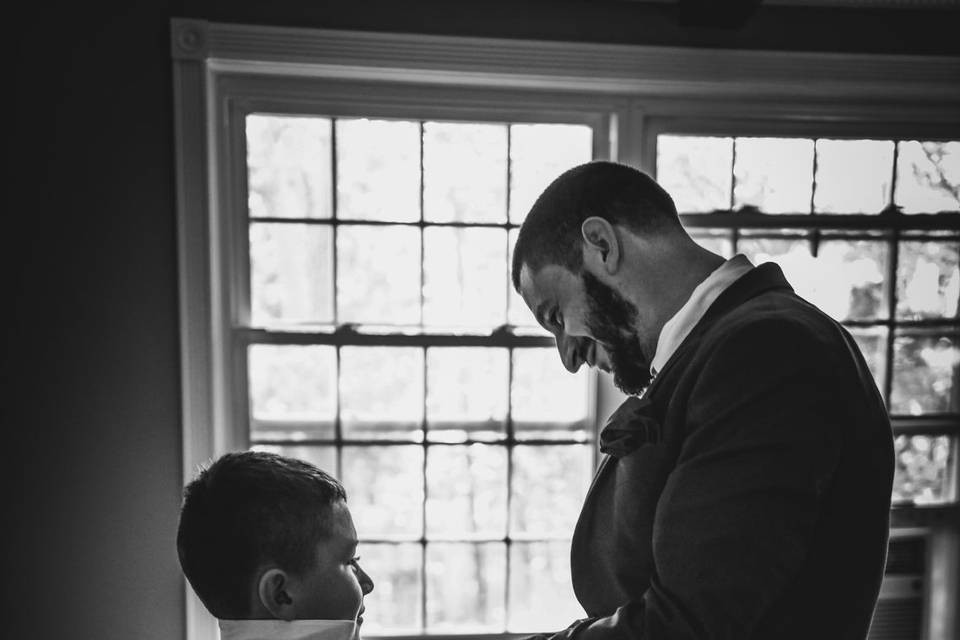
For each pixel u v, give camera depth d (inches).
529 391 74.3
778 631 29.7
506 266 73.3
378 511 73.7
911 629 79.2
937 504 78.0
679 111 72.3
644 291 36.6
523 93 70.8
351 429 72.6
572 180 37.6
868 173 75.3
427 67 66.6
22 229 64.1
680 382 32.4
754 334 29.8
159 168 65.0
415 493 73.9
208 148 65.5
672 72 68.4
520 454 74.7
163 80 64.2
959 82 70.7
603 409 74.1
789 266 75.4
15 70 62.9
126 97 64.1
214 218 67.4
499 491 74.8
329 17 65.7
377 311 72.4
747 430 28.1
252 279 70.6
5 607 66.1
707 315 34.1
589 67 67.7
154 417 66.7
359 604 33.8
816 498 27.8
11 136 63.2
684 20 67.1
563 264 38.0
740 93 71.4
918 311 77.1
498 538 75.0
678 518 28.3
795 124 74.2
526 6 67.4
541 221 38.2
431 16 66.7
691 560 27.4
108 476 66.5
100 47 63.4
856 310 76.6
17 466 65.5
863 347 77.0
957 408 78.2
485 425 74.0
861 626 32.1
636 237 36.2
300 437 72.1
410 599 74.8
